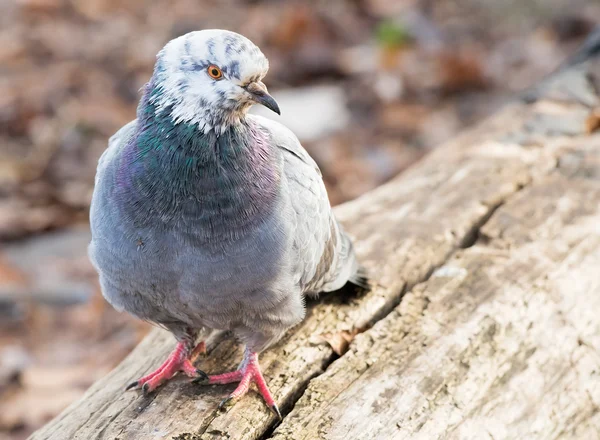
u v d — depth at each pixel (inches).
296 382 273.1
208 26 762.2
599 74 467.5
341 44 747.4
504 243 340.2
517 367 283.7
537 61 740.7
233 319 262.4
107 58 717.9
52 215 556.7
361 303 308.7
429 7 826.8
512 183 379.2
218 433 250.5
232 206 243.0
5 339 464.8
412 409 260.2
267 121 280.8
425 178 389.4
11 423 408.8
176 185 241.6
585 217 354.6
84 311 483.8
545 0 829.2
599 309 312.2
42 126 636.1
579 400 283.6
